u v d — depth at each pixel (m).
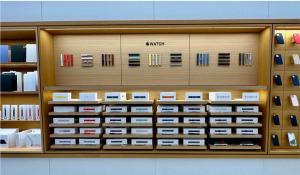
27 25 2.17
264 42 2.25
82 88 2.26
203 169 2.29
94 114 2.27
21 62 2.28
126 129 2.32
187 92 2.50
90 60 2.46
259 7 2.36
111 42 2.46
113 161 2.32
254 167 2.27
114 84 2.48
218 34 2.42
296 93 2.35
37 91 2.32
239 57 2.41
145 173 2.32
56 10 2.44
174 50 2.44
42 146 2.29
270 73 2.15
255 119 2.25
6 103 2.68
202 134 2.27
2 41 2.62
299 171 2.25
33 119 2.40
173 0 2.39
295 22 2.10
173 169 2.31
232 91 2.54
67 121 2.31
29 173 2.34
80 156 2.29
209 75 2.44
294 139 2.31
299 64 2.26
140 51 2.45
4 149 2.34
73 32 2.38
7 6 2.47
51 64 2.41
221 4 2.37
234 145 2.27
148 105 2.46
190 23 2.13
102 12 2.43
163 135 2.28
